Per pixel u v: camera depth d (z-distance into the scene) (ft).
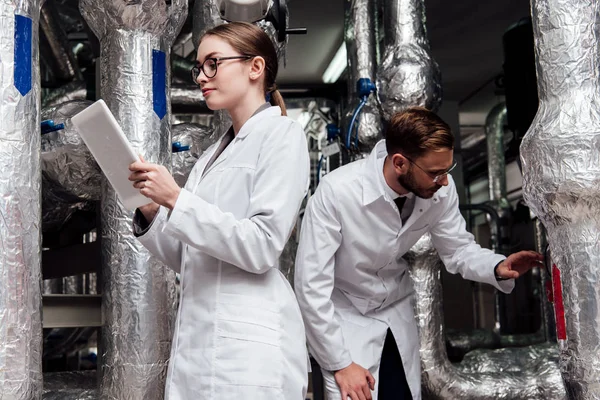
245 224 4.18
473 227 27.63
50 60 12.17
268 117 4.65
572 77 5.74
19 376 5.24
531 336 16.06
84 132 4.10
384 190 5.78
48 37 11.77
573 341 5.57
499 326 17.93
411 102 8.14
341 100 14.43
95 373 10.01
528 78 11.62
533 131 5.90
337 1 13.05
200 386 4.23
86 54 13.80
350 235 5.86
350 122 8.71
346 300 6.28
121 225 6.39
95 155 4.21
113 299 6.32
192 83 12.51
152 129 6.48
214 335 4.26
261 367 4.20
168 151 6.70
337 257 6.08
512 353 10.35
